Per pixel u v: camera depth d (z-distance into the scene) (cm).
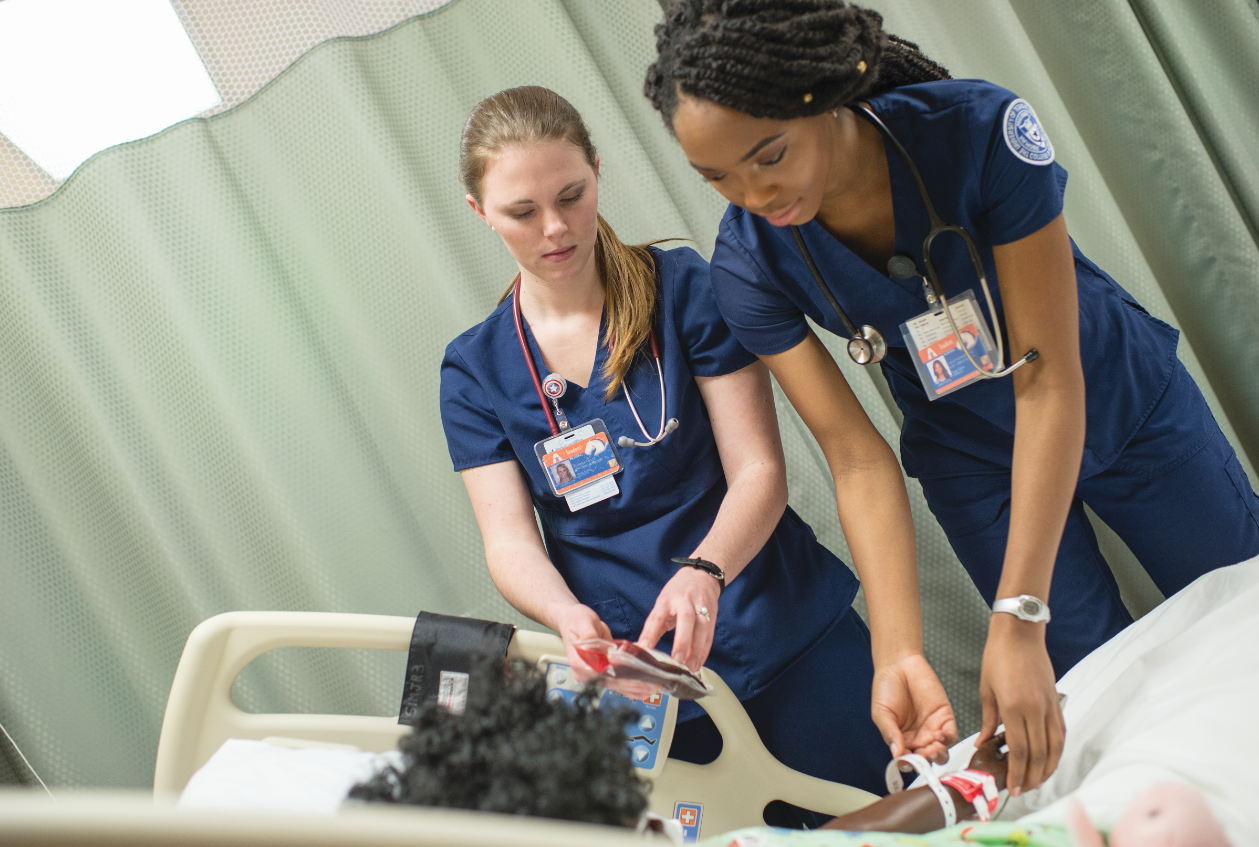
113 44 162
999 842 80
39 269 169
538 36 167
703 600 115
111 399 173
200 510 176
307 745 121
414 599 181
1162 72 173
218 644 122
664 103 92
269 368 174
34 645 175
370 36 166
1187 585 132
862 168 106
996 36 173
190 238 169
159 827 50
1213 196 174
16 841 49
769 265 117
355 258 173
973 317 112
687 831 127
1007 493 137
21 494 174
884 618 117
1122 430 127
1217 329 180
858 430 124
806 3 86
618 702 125
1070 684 123
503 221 123
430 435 178
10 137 164
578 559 136
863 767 135
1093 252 175
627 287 133
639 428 132
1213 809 79
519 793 69
